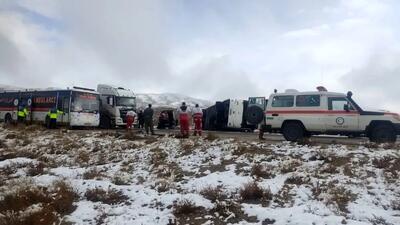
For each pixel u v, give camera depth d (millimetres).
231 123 32094
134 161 15367
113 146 18469
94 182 11859
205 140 18047
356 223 7570
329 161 12578
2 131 27297
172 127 34906
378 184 10305
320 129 17062
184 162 14383
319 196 9562
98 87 35500
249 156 13969
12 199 9984
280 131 17984
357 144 15594
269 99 18328
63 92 31625
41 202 9930
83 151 17812
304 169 11945
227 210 8844
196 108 21766
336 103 16859
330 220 7777
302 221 7887
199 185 11344
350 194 9742
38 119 33625
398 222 7918
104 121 34500
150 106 23484
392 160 11984
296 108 17578
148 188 11273
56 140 21406
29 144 20922
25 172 14086
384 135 15914
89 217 9148
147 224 8438
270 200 9680
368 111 16281
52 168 14859
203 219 8672
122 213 9344
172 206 9500
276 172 11984
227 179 11633
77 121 31062
